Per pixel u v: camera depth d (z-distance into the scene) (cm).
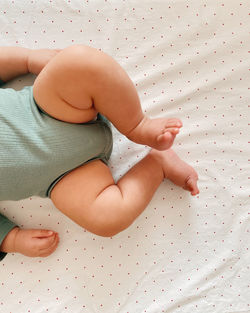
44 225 107
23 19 106
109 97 84
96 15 106
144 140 91
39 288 105
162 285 105
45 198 106
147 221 106
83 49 81
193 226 106
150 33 107
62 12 106
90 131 93
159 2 106
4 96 91
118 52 107
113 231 94
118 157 107
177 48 107
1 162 88
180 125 85
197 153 107
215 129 107
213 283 105
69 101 86
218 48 106
